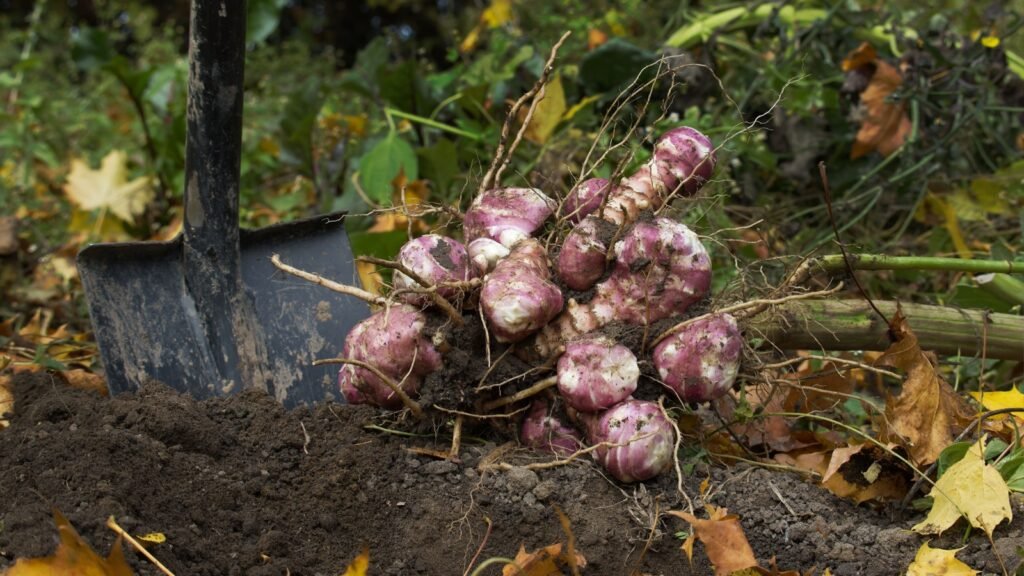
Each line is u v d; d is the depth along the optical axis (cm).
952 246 182
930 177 185
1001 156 194
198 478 126
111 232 204
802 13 198
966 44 188
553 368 130
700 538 119
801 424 148
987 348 145
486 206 136
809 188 193
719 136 181
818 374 139
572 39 209
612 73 190
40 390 140
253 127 232
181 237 146
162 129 226
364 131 206
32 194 214
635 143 175
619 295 129
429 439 133
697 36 199
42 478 121
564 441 131
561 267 130
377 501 127
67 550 112
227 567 120
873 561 124
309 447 132
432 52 419
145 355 142
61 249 197
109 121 258
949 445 130
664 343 129
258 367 145
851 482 132
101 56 219
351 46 441
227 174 144
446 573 122
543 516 125
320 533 124
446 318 131
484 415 131
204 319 144
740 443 138
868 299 139
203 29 139
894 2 208
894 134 185
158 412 130
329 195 198
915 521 129
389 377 131
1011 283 149
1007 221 186
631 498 126
